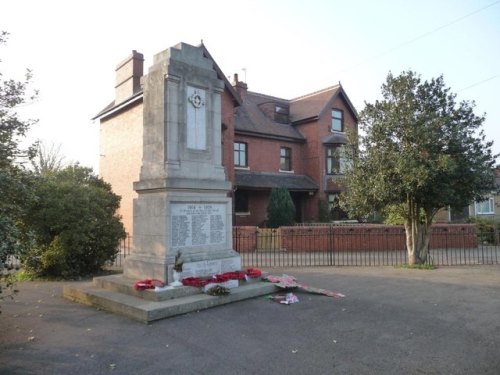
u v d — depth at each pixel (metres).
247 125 26.77
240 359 5.02
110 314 7.03
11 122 7.96
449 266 13.08
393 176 11.95
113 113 23.56
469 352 5.22
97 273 11.80
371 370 4.68
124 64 22.91
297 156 29.02
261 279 8.95
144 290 7.38
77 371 4.66
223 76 22.67
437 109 12.19
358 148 12.97
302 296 8.31
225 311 7.14
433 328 6.22
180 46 8.90
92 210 11.41
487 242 21.33
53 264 10.84
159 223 8.17
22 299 8.27
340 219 28.33
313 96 31.52
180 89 8.70
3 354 5.16
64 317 6.86
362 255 16.61
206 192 8.89
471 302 7.87
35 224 10.49
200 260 8.41
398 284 9.70
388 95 12.73
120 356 5.11
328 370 4.68
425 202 12.39
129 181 21.78
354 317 6.82
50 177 11.96
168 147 8.40
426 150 11.63
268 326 6.30
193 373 4.61
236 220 25.33
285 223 22.73
